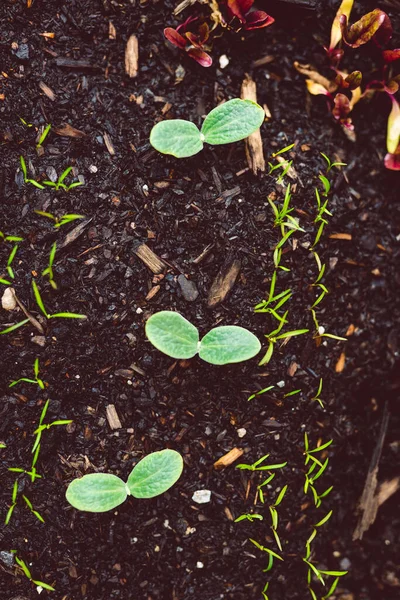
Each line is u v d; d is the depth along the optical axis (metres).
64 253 0.66
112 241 0.67
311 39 0.69
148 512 0.68
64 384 0.67
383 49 0.69
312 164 0.69
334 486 0.71
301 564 0.70
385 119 0.71
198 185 0.67
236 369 0.68
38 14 0.67
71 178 0.67
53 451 0.67
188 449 0.68
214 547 0.68
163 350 0.65
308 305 0.69
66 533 0.67
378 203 0.71
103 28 0.67
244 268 0.68
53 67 0.67
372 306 0.71
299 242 0.68
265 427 0.69
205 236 0.67
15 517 0.67
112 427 0.67
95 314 0.67
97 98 0.67
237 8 0.66
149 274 0.67
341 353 0.70
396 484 0.72
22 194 0.66
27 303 0.66
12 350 0.66
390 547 0.72
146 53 0.68
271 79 0.69
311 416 0.69
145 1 0.67
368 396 0.71
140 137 0.67
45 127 0.67
